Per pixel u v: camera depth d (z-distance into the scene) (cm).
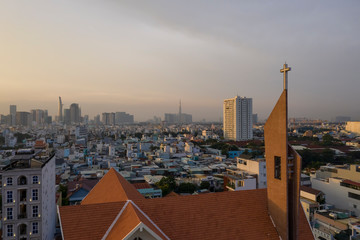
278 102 2545
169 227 2391
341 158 12888
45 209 4628
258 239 2505
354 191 6150
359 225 4738
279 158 2583
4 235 4200
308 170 10812
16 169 4288
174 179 9131
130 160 13700
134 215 2212
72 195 7275
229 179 6412
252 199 2820
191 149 16862
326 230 5200
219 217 2581
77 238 2212
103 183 3775
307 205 6003
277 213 2577
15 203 4238
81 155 15688
